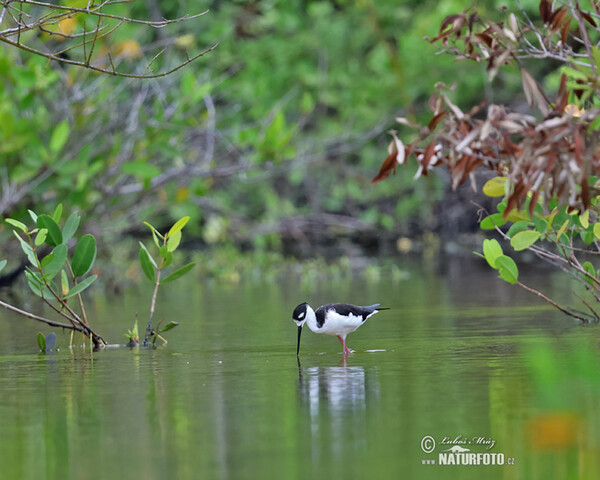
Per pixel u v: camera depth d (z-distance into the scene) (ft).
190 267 40.27
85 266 38.70
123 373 31.55
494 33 29.71
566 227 37.37
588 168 25.85
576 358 31.55
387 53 93.04
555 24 30.04
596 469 19.30
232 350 36.63
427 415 23.75
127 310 53.42
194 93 63.41
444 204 98.37
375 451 20.71
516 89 93.71
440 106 27.96
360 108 92.17
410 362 32.07
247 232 92.02
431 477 19.02
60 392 28.22
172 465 19.97
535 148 26.17
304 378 29.45
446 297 54.39
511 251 87.51
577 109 29.09
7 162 60.13
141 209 76.13
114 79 67.15
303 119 69.67
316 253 91.30
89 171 57.93
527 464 19.76
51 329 45.52
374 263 82.07
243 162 72.28
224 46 91.25
